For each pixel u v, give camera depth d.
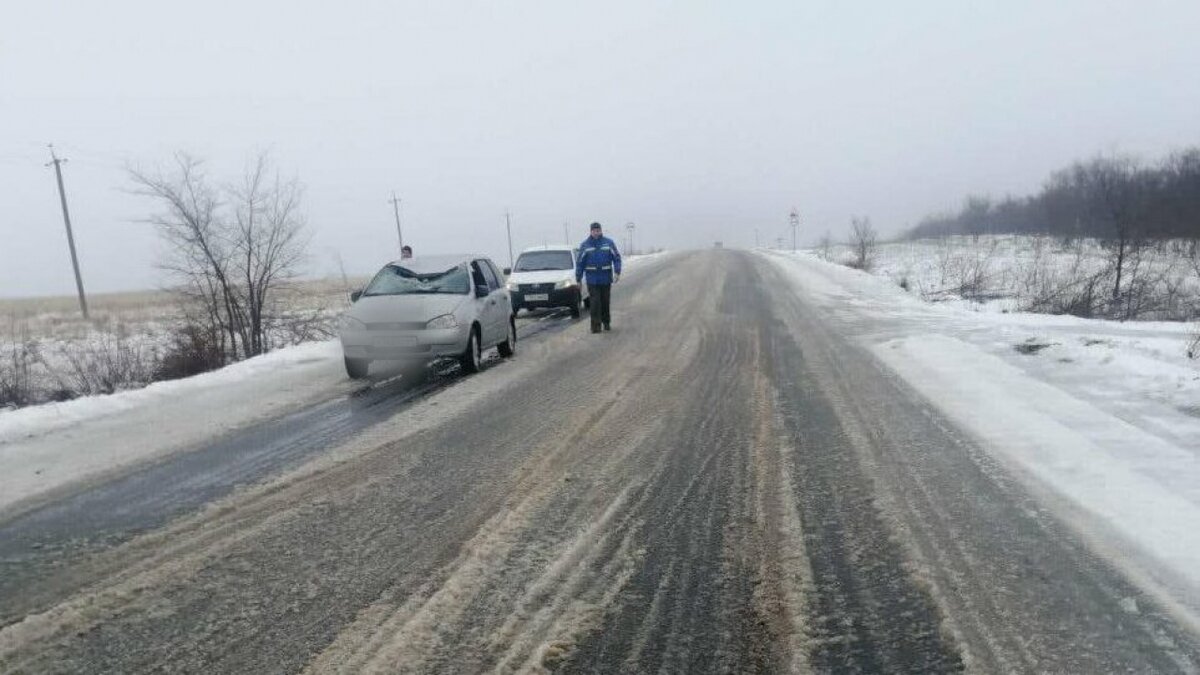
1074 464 4.79
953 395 7.00
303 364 10.77
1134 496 4.20
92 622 3.10
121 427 6.88
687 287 21.88
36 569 3.65
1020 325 12.79
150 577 3.54
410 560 3.67
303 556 3.74
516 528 4.06
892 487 4.54
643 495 4.56
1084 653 2.71
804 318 13.84
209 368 13.53
